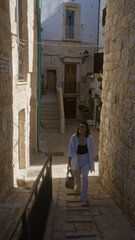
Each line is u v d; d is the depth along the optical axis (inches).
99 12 687.7
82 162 175.8
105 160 218.4
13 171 227.9
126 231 127.3
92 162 176.1
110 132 201.6
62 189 216.4
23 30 284.2
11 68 209.9
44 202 133.0
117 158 177.6
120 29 174.6
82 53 762.8
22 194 206.4
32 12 311.6
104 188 220.1
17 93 242.4
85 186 168.9
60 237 123.2
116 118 182.7
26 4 281.4
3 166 187.8
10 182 215.8
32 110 402.0
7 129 200.4
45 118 594.6
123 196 159.9
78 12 737.0
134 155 139.9
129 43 154.3
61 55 745.0
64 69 759.7
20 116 292.8
